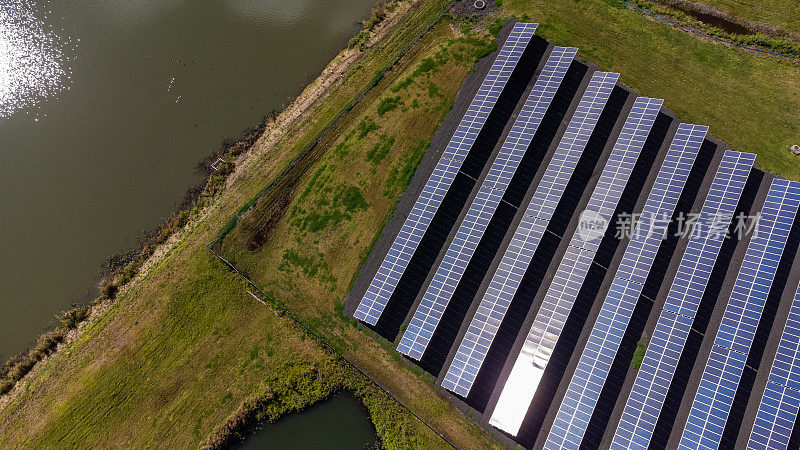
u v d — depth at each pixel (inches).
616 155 1476.4
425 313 1387.8
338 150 1626.5
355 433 1407.5
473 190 1525.6
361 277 1492.4
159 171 1665.8
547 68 1588.3
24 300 1558.8
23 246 1599.4
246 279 1521.9
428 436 1368.1
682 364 1327.5
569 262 1387.8
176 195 1642.5
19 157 1680.6
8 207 1631.4
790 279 1368.1
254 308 1503.4
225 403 1433.3
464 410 1359.5
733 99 1571.1
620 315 1328.7
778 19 1663.4
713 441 1214.3
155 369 1472.7
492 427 1337.4
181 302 1521.9
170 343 1491.1
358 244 1523.1
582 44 1656.0
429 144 1598.2
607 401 1315.2
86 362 1492.4
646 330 1358.3
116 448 1418.6
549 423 1312.7
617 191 1430.9
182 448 1405.0
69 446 1424.7
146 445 1413.6
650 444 1274.6
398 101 1656.0
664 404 1298.0
